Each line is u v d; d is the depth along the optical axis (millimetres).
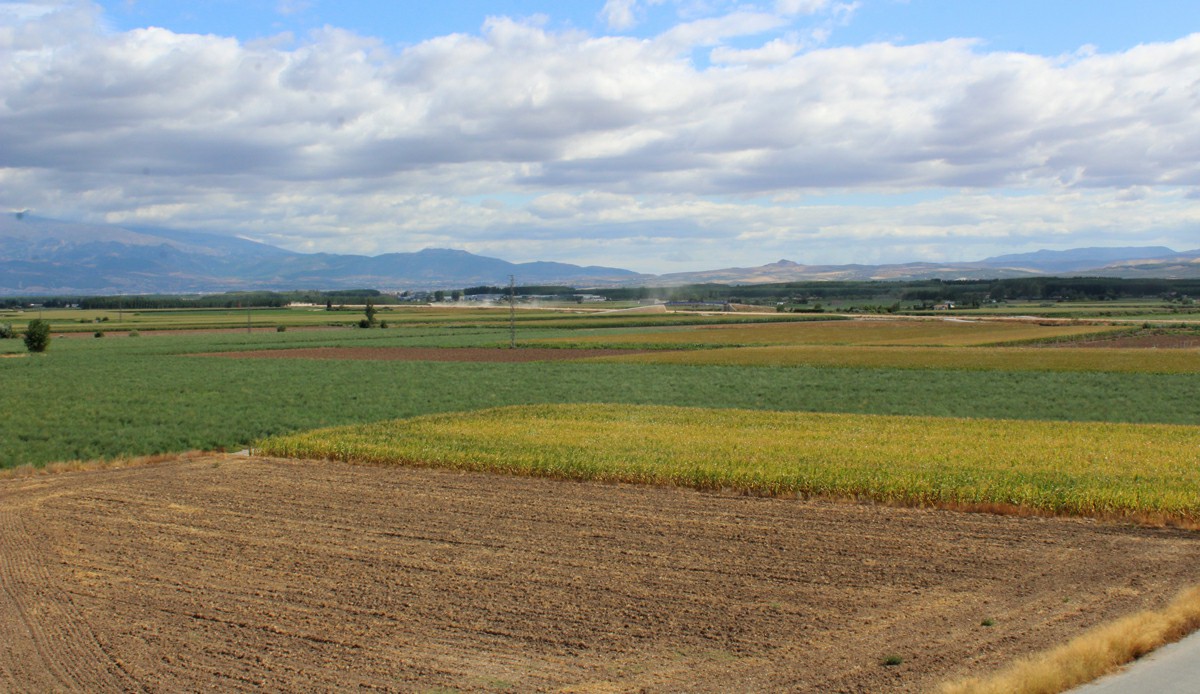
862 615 13836
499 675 11766
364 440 31344
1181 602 13453
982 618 13562
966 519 20109
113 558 17625
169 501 22969
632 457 26578
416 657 12414
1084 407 46469
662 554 17484
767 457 26438
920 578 15742
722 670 11773
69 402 47312
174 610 14500
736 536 18797
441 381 60906
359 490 24188
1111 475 23203
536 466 26156
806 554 17375
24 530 20078
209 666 12219
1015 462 25469
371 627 13594
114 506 22438
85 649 12914
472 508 21766
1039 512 20500
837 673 11539
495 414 40688
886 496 21922
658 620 13750
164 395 51031
